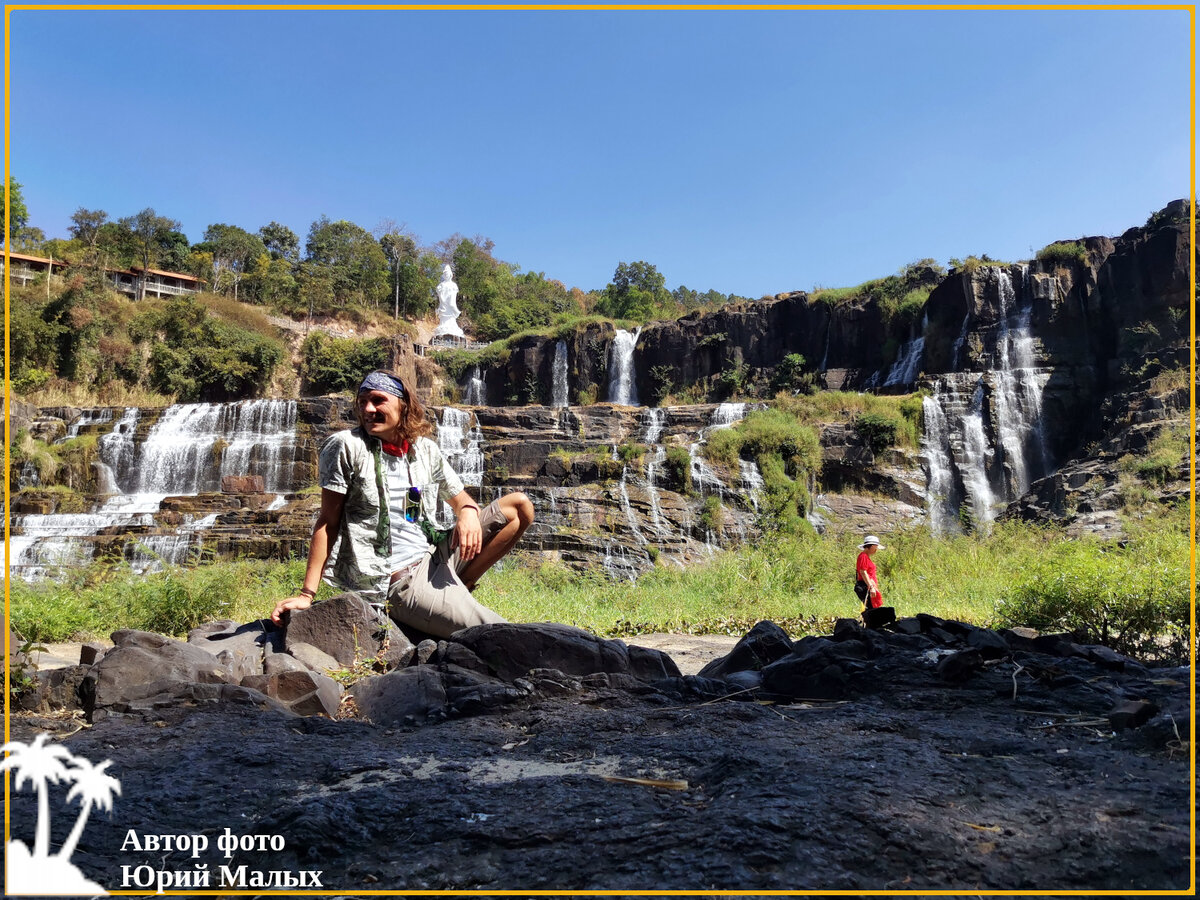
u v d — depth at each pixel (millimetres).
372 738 2477
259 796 1882
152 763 2166
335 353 47844
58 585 10508
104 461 29234
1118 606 6969
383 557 3557
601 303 85312
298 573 12383
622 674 3023
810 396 32219
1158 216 30062
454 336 61406
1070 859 1407
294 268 74875
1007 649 3330
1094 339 30953
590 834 1555
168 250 70750
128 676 2885
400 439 3611
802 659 3047
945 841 1462
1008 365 31625
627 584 16719
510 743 2371
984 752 2123
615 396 43031
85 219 65375
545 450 30688
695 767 2018
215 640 3721
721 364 41094
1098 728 2354
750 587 13992
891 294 36562
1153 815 1587
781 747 2125
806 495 27094
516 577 15250
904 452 29297
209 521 23016
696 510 25016
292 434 29906
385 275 75750
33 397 38812
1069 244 31984
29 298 43781
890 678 3016
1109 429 27656
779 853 1401
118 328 44469
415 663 3297
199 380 45469
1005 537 18844
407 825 1658
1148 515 19016
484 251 94375
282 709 2795
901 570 16094
